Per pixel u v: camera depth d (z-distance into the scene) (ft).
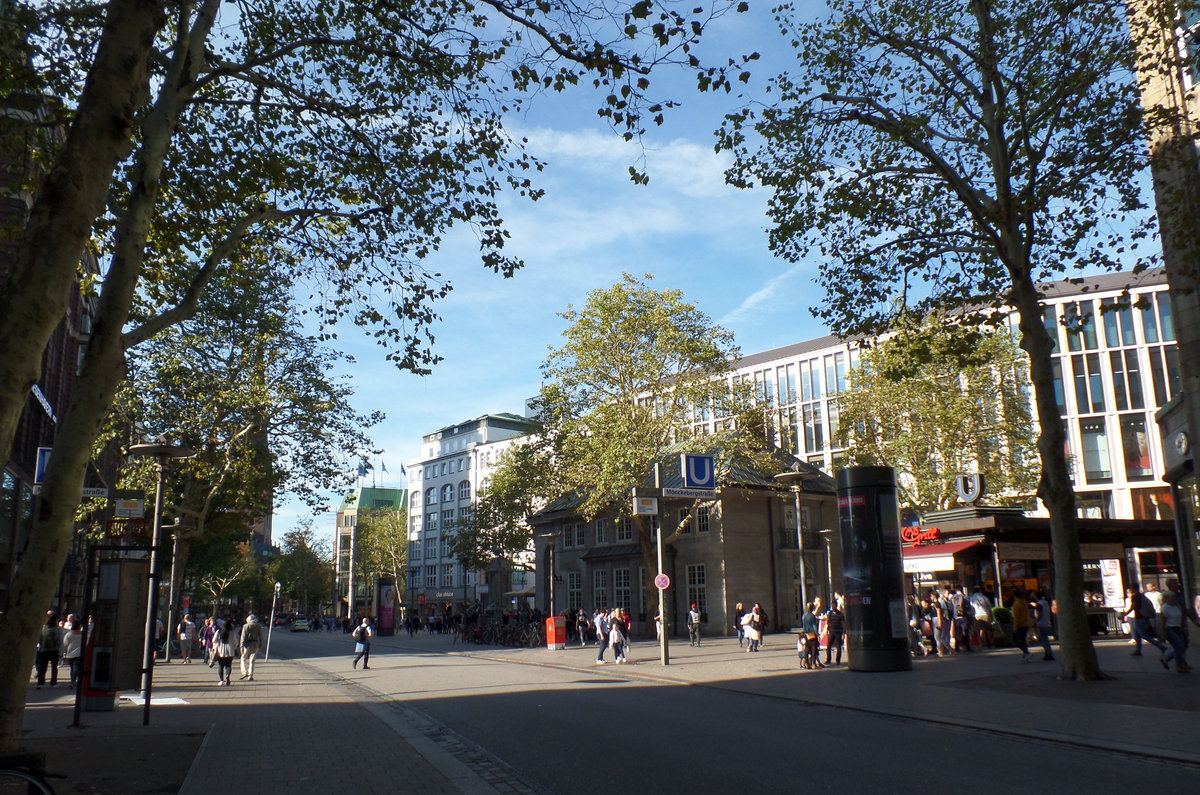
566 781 27.78
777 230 64.44
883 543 66.23
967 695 48.08
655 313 125.39
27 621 25.54
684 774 28.30
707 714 44.24
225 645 68.69
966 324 64.90
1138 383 188.55
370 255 50.96
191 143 46.73
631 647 116.88
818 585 157.07
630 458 122.21
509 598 302.45
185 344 105.40
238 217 49.21
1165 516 182.80
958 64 59.21
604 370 127.85
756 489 148.66
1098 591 104.42
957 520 91.20
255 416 108.06
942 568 91.81
